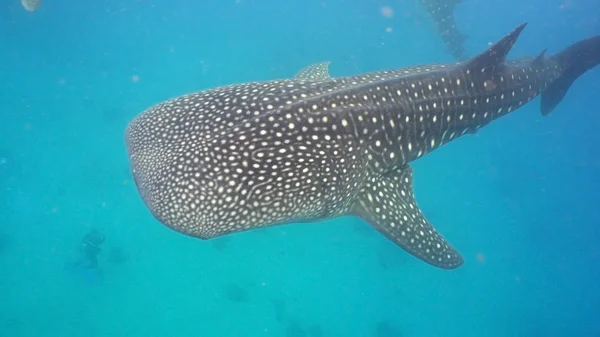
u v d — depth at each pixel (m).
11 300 13.73
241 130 4.64
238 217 4.37
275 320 14.38
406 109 5.86
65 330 13.27
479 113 6.99
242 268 15.42
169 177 4.39
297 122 4.84
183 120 4.91
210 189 4.30
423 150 6.34
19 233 15.48
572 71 9.55
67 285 14.35
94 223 16.00
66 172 17.77
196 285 14.83
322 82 5.62
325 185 4.73
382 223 5.61
